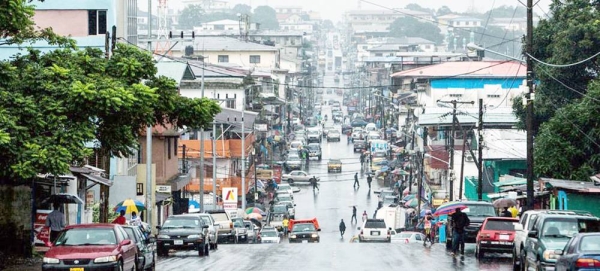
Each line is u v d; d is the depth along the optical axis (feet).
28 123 105.70
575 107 193.67
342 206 410.52
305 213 388.78
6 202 134.92
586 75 212.84
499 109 355.56
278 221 332.80
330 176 518.78
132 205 173.88
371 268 130.52
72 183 161.99
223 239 224.74
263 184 410.93
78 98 107.55
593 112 190.19
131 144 122.21
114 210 186.50
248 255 162.09
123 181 182.50
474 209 176.86
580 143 192.24
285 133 624.18
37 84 109.91
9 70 110.32
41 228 136.77
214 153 272.72
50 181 141.59
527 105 165.27
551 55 218.59
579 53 209.56
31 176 104.22
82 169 154.30
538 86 218.79
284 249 181.47
